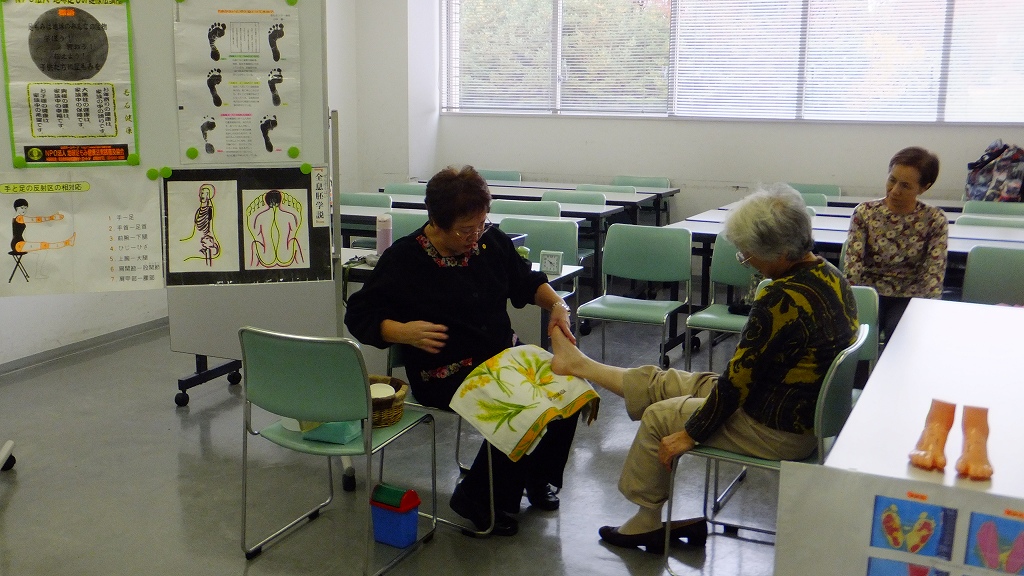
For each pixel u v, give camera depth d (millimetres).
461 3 7703
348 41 7508
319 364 2184
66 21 2398
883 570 1411
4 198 2434
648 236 4266
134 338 5062
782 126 6773
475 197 2400
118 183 2518
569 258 4383
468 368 2584
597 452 3330
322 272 2693
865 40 6477
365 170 7824
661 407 2367
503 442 2398
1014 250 3518
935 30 6270
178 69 2508
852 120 6570
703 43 6938
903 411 1731
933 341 2311
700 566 2463
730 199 7035
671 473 2369
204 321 3395
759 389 2188
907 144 6449
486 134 7762
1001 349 2227
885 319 3479
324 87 2615
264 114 2588
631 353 4738
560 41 7395
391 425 2482
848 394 2227
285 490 2975
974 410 1463
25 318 4461
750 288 3857
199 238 2600
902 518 1384
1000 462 1463
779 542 1478
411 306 2547
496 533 2656
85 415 3719
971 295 3602
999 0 6070
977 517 1333
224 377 4273
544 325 3389
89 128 2467
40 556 2504
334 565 2465
